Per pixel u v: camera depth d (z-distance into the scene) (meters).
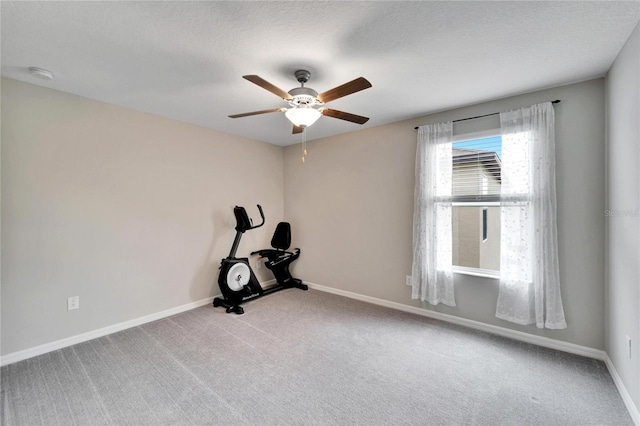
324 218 4.23
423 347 2.54
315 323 3.07
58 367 2.23
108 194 2.83
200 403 1.83
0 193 2.25
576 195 2.39
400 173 3.44
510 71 2.20
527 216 2.55
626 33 1.71
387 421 1.68
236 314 3.32
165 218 3.28
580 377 2.09
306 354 2.43
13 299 2.31
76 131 2.62
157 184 3.20
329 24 1.63
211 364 2.27
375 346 2.56
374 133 3.66
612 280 2.11
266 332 2.85
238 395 1.91
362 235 3.82
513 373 2.15
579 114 2.37
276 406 1.81
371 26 1.65
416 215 3.21
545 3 1.46
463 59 2.02
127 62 2.05
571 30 1.69
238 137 4.07
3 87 2.26
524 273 2.56
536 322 2.50
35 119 2.40
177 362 2.30
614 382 2.02
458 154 3.03
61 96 2.54
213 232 3.76
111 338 2.73
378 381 2.06
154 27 1.66
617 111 1.97
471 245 3.11
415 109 3.03
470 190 2.95
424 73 2.23
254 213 4.31
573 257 2.41
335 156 4.08
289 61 2.04
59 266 2.54
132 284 3.01
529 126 2.53
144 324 3.06
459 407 1.80
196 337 2.74
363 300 3.82
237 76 2.26
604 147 2.27
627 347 1.80
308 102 2.13
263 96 2.67
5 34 1.71
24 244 2.36
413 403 1.83
